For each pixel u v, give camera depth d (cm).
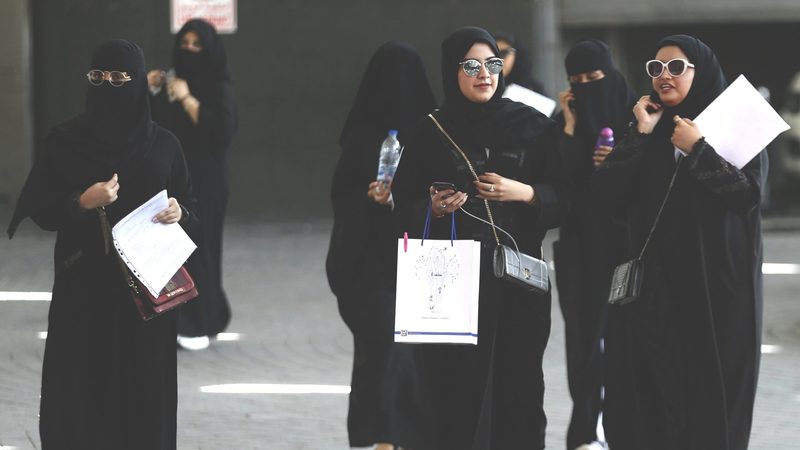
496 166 1402
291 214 4800
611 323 1449
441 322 1362
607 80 1777
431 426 1436
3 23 4672
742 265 1411
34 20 4706
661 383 1413
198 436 1825
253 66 4778
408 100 1593
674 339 1411
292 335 2605
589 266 1691
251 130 4794
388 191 1545
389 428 1459
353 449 1755
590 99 1772
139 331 1404
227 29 4488
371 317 1575
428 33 4775
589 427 1692
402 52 1594
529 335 1403
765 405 1989
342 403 2025
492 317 1394
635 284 1401
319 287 3228
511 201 1405
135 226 1367
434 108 1609
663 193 1412
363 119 1617
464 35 1388
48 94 4722
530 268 1380
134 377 1407
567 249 1711
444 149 1406
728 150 1380
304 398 2061
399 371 1458
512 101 1418
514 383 1410
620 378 1441
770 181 5091
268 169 4797
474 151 1402
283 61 4781
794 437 1798
